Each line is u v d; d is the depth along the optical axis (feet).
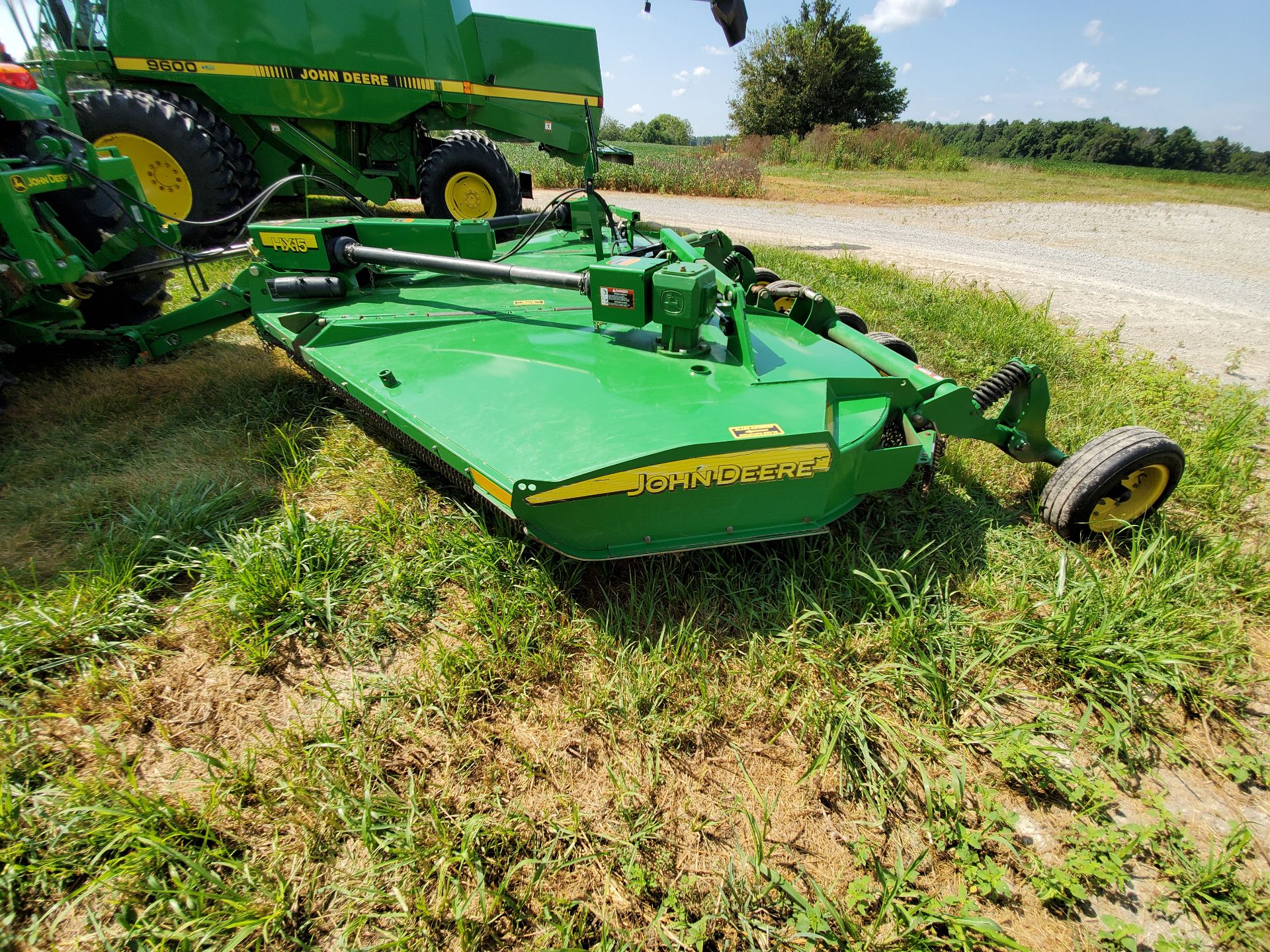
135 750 7.51
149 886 6.18
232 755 7.54
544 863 6.59
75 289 13.53
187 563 9.87
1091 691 8.89
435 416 9.56
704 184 59.72
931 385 11.27
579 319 12.59
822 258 31.04
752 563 10.50
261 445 12.85
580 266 15.74
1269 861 7.23
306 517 10.12
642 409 9.40
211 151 25.53
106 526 10.52
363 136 30.32
